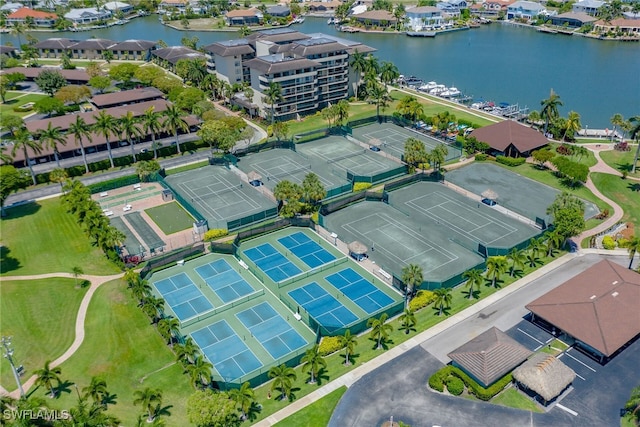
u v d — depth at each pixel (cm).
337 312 8856
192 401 6419
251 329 8519
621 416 6838
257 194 12888
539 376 7006
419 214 11831
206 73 19912
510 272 9738
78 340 8244
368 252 10475
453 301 9044
